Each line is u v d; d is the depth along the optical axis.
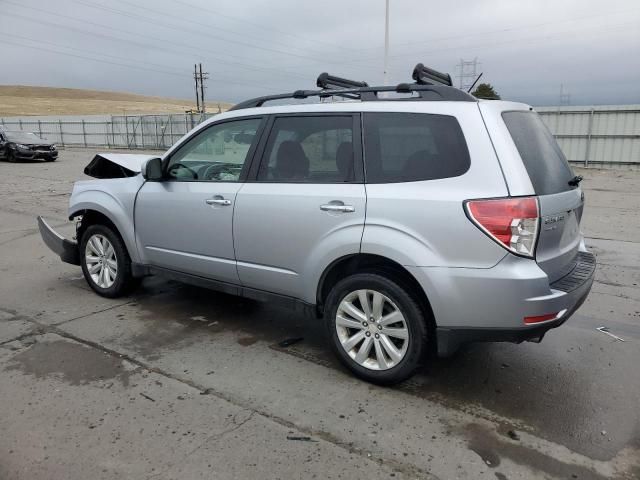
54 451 2.88
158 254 4.82
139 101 159.12
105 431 3.07
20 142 24.50
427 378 3.77
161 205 4.67
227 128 4.36
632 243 8.15
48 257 7.22
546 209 3.17
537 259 3.17
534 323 3.13
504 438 3.05
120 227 5.06
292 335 4.54
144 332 4.56
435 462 2.82
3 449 2.90
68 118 45.19
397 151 3.49
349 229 3.53
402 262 3.32
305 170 3.86
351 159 3.64
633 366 3.99
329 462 2.81
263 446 2.94
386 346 3.53
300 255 3.82
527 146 3.37
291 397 3.48
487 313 3.16
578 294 3.40
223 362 4.00
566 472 2.75
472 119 3.26
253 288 4.24
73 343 4.31
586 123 21.39
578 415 3.30
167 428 3.11
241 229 4.11
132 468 2.75
